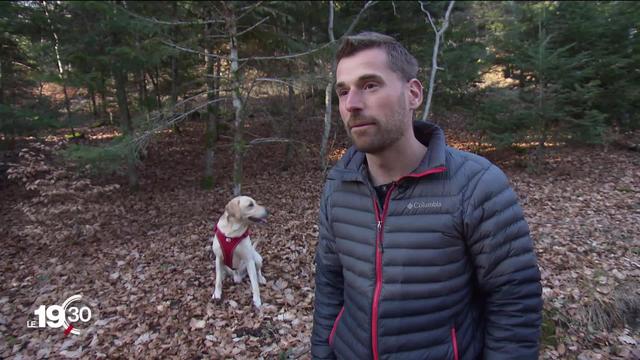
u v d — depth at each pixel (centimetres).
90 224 666
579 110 839
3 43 838
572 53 950
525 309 116
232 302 420
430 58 969
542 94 847
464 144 1133
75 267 527
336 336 154
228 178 961
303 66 695
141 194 848
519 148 970
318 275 168
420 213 123
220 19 665
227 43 778
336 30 988
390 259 127
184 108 709
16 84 896
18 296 462
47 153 871
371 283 132
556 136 880
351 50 118
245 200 407
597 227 564
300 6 859
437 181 123
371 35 117
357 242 137
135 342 363
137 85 1083
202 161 1115
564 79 836
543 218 616
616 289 396
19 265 540
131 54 630
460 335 125
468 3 1205
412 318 125
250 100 755
